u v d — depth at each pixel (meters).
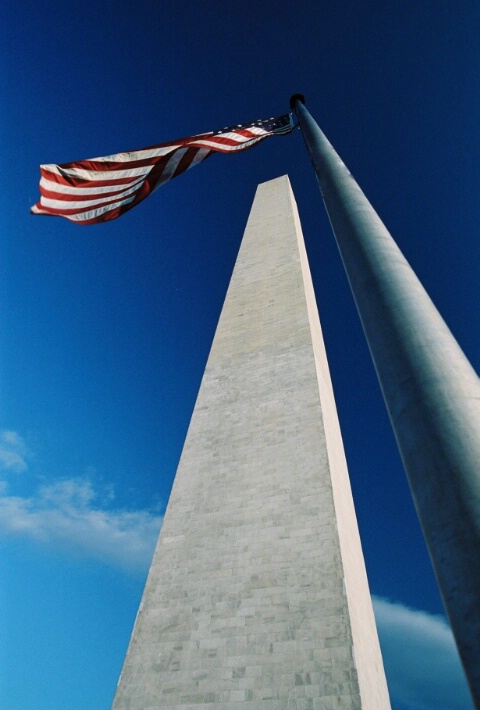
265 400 17.89
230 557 13.68
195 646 12.17
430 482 2.77
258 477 15.40
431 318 3.68
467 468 2.67
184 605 13.09
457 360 3.33
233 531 14.27
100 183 11.48
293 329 20.44
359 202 5.32
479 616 2.25
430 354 3.33
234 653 11.72
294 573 12.70
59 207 10.67
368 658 12.95
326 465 14.85
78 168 11.29
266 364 19.38
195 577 13.59
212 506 15.18
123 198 11.70
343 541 13.52
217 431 17.53
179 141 12.48
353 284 4.46
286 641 11.50
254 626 12.04
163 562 14.27
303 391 17.56
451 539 2.51
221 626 12.31
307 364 18.58
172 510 15.54
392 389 3.35
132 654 12.52
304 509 13.98
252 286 24.11
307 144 8.22
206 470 16.31
